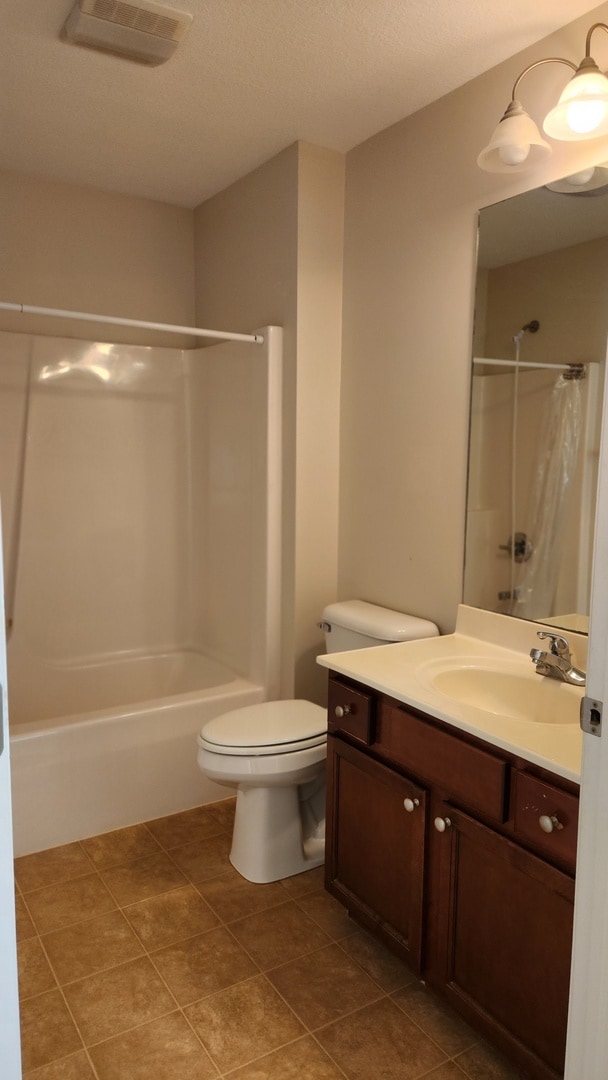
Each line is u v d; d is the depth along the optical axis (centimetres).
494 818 147
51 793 236
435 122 223
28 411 295
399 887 175
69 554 310
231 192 298
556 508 193
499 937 148
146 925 200
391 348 246
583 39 178
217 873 226
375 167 248
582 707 111
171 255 327
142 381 320
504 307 204
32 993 175
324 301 265
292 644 277
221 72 208
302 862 227
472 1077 153
